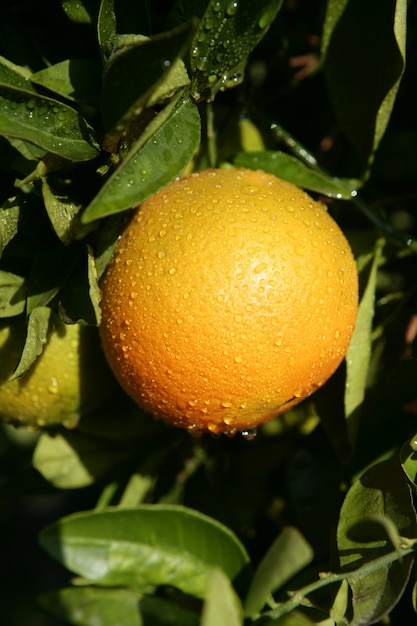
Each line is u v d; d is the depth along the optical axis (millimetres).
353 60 435
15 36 423
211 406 397
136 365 397
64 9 407
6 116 388
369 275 433
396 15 394
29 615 794
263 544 464
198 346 385
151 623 405
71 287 399
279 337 385
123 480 463
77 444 460
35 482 483
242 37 398
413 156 472
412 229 492
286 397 399
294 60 483
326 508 440
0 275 409
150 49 364
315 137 487
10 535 878
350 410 422
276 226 389
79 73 398
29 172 406
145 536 413
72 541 411
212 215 390
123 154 391
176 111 395
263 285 383
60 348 426
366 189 472
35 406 438
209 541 413
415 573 407
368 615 389
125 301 394
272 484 475
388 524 364
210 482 470
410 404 422
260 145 453
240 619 395
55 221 387
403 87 484
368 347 426
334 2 427
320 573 397
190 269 384
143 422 460
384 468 400
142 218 399
